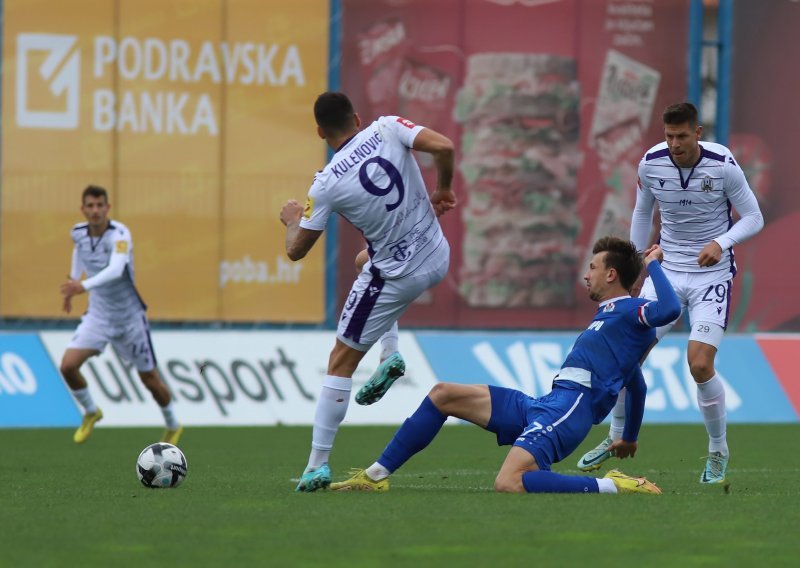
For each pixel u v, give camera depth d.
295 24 55.44
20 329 53.94
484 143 56.47
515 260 56.84
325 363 53.09
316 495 25.61
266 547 19.41
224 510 23.28
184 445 43.25
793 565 18.20
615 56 57.31
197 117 54.94
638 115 57.59
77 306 54.28
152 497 25.69
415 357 53.59
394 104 56.03
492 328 56.75
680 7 57.69
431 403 25.94
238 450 41.47
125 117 54.47
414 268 26.05
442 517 22.19
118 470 34.09
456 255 56.47
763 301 58.69
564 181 57.12
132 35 54.44
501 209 56.66
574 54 57.00
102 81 54.28
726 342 56.06
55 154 54.03
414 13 55.97
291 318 55.75
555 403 25.48
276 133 55.50
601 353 25.64
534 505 23.44
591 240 57.44
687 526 21.39
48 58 53.88
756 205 30.17
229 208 55.28
